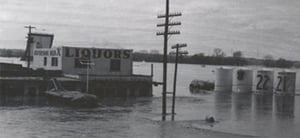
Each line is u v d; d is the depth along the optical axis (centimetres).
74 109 5509
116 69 8144
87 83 6844
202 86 11012
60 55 7881
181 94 9100
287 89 9838
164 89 5072
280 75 9906
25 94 6956
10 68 8569
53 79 6775
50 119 4559
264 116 5456
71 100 5825
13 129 3888
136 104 6444
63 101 6000
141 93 7906
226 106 6706
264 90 10156
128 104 6400
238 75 10425
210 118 4747
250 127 4428
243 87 10356
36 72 7806
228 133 3981
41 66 8562
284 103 7556
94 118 4750
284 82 9850
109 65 8081
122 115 5078
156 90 10088
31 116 4738
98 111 5409
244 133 4028
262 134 4016
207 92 10156
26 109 5341
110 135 3725
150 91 7975
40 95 7019
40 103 6047
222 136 3816
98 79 7500
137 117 4922
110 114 5141
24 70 7838
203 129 4162
